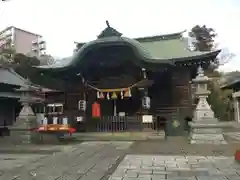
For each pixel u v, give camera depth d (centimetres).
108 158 844
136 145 1128
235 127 2261
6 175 636
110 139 1339
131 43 1399
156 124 1538
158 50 1845
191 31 4481
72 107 1761
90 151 992
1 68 2558
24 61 3247
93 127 1605
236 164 716
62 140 1337
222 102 3634
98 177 605
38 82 2362
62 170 681
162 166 707
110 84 1638
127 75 1636
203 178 575
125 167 701
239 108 3362
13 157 891
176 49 1798
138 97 1712
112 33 1459
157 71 1533
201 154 877
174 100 1603
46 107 2509
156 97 1641
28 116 1341
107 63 1628
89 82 1684
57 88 2183
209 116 1146
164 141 1243
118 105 1752
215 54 1452
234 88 3341
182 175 606
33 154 953
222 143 1099
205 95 1180
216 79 3888
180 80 1617
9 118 2238
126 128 1525
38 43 5728
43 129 1289
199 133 1137
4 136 1905
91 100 1709
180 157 833
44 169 696
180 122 1534
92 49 1476
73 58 1513
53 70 1589
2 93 2148
